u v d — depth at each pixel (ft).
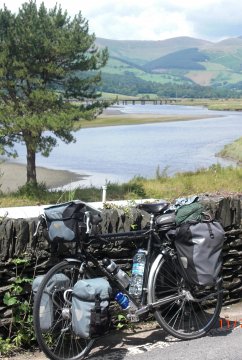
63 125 62.13
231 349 14.73
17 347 14.46
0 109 63.05
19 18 67.36
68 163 124.67
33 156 67.36
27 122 61.77
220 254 14.88
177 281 15.37
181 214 14.83
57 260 15.01
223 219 18.13
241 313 18.01
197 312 16.20
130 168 115.24
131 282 14.96
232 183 68.85
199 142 185.68
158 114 451.12
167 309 15.71
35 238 14.76
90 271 14.20
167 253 15.07
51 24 67.41
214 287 15.88
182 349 14.75
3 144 65.82
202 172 81.82
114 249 16.05
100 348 14.87
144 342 15.33
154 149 161.17
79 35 67.15
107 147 169.58
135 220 16.17
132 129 266.16
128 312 14.58
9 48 65.26
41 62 66.49
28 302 14.65
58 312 13.65
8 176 99.86
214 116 428.15
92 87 71.05
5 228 14.44
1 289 14.26
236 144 150.71
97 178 98.94
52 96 63.41
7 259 14.51
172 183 67.87
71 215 13.28
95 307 13.06
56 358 13.56
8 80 64.44
